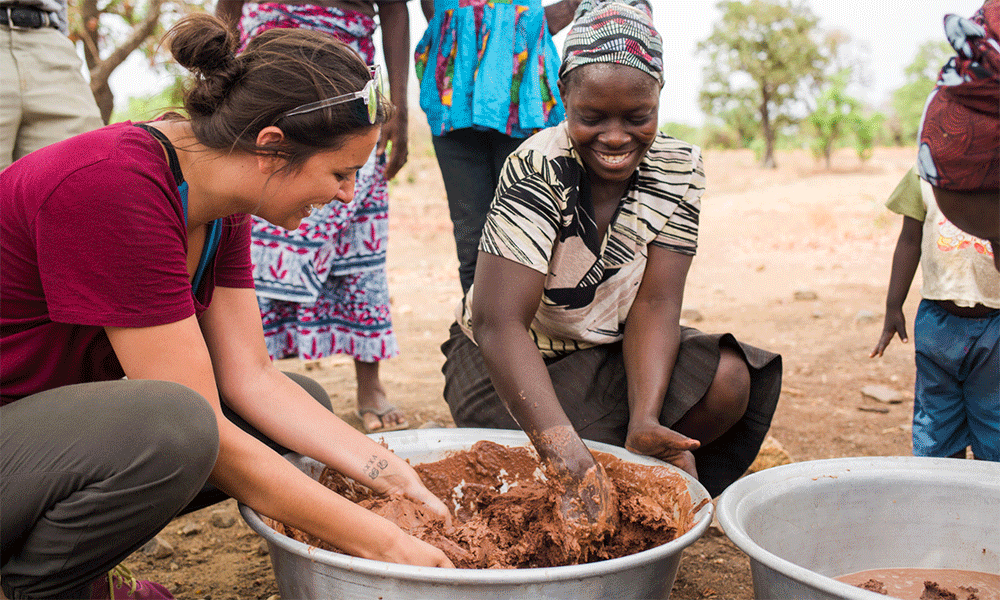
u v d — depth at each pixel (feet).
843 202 43.93
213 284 5.34
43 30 8.55
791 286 22.48
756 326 17.22
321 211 9.50
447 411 11.10
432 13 9.95
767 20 122.83
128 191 4.21
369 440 5.65
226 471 4.59
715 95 133.08
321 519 4.69
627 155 5.63
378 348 10.24
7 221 4.27
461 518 6.19
